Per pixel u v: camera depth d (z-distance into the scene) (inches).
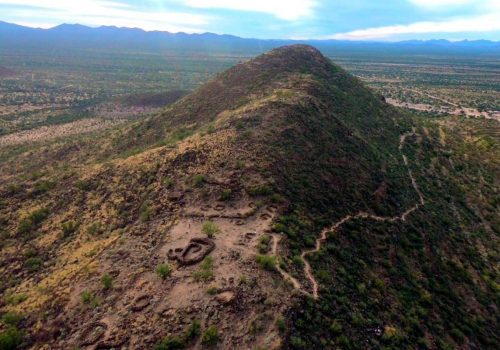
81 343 945.5
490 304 1593.3
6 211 1800.0
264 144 1943.9
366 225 1707.7
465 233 2101.4
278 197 1551.4
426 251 1747.0
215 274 1115.9
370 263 1481.3
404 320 1253.1
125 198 1692.9
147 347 904.3
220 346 903.1
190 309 995.3
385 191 2087.8
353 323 1106.1
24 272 1363.2
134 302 1045.2
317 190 1756.9
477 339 1369.3
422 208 2144.4
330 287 1196.5
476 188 2650.1
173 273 1142.3
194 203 1531.7
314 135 2235.5
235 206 1499.8
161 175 1776.6
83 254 1359.5
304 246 1350.9
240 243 1274.6
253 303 1016.9
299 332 974.4
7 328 1040.8
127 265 1221.7
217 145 1920.5
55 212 1753.2
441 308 1433.3
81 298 1100.5
